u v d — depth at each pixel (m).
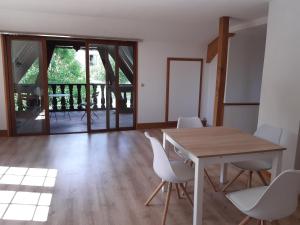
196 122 3.32
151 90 6.09
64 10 4.13
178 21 4.87
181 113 6.48
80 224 2.33
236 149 2.20
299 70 2.94
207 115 6.66
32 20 4.48
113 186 3.09
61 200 2.74
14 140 4.96
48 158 4.00
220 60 4.43
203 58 6.39
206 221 2.42
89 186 3.08
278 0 3.21
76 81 8.20
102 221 2.38
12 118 5.21
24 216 2.43
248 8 3.88
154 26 5.16
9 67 5.02
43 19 4.48
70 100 7.84
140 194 2.91
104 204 2.68
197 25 5.17
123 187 3.07
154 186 3.11
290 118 3.09
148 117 6.19
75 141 4.97
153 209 2.61
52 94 7.31
